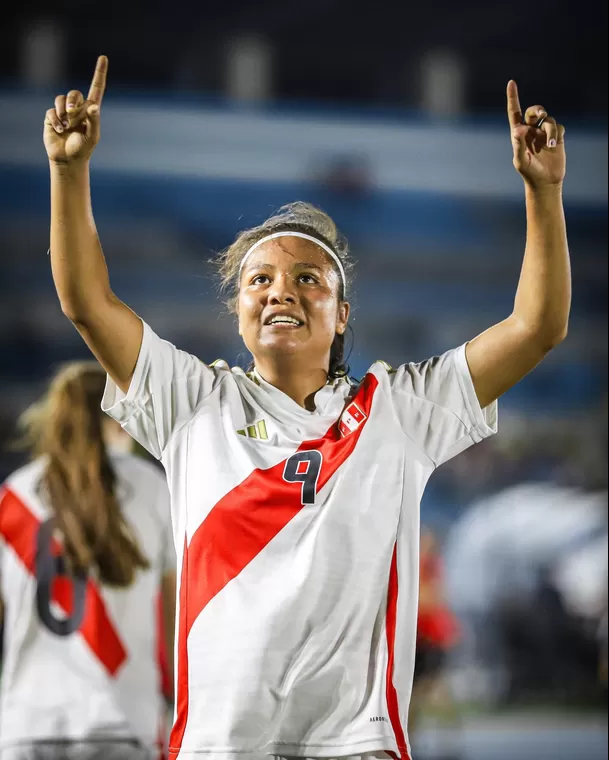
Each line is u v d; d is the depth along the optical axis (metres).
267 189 24.59
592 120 26.91
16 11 24.92
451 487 21.56
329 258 4.30
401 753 3.63
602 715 15.66
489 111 27.11
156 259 24.05
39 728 5.39
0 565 5.72
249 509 3.78
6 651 5.64
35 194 23.39
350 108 26.91
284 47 26.55
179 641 3.78
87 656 5.54
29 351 22.97
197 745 3.59
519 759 12.37
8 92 23.69
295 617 3.62
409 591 3.85
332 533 3.73
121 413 4.05
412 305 24.95
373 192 24.86
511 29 26.42
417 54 26.88
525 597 16.22
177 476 4.02
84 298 3.87
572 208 25.39
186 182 24.27
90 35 25.72
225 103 26.09
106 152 23.94
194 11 25.73
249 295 4.18
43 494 5.75
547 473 22.05
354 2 25.66
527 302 3.99
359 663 3.66
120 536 5.73
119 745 5.45
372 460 3.90
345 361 4.57
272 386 4.11
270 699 3.56
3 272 23.23
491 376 4.05
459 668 16.22
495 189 25.17
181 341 23.48
